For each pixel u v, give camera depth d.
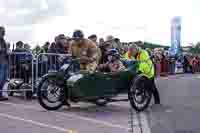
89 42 9.69
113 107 9.97
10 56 11.46
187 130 7.10
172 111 9.33
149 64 9.92
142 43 10.55
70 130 6.96
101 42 12.34
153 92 10.43
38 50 13.47
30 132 6.76
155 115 8.78
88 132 6.83
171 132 6.94
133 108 9.41
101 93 9.18
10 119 7.95
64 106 10.00
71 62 9.32
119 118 8.34
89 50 9.64
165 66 26.23
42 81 9.00
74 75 9.05
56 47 11.96
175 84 17.53
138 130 7.06
